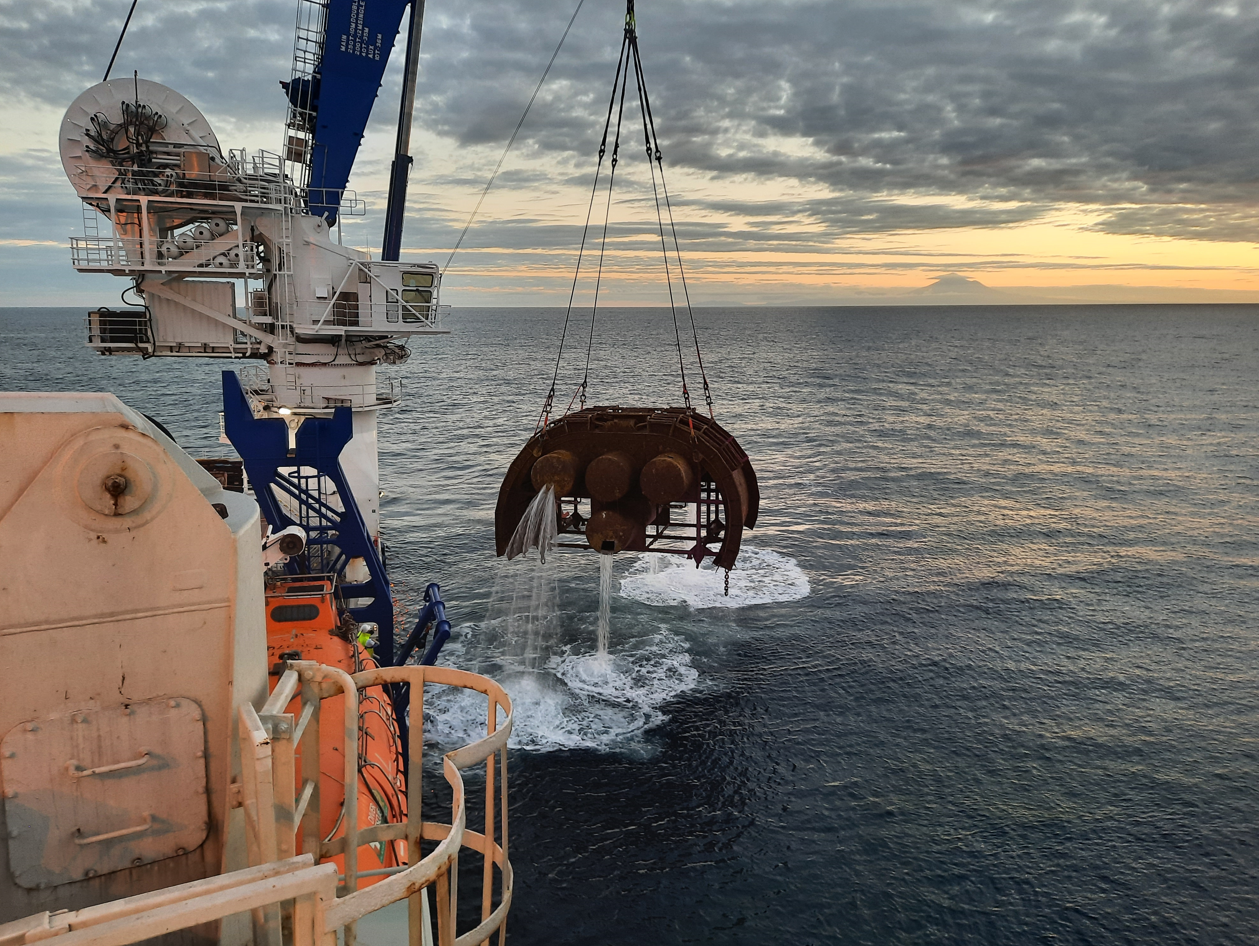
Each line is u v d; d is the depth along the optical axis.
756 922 18.41
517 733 25.81
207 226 24.84
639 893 19.28
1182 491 59.75
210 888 2.78
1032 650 32.19
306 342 27.50
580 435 12.16
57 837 3.46
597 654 31.45
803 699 28.17
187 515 3.49
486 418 96.75
